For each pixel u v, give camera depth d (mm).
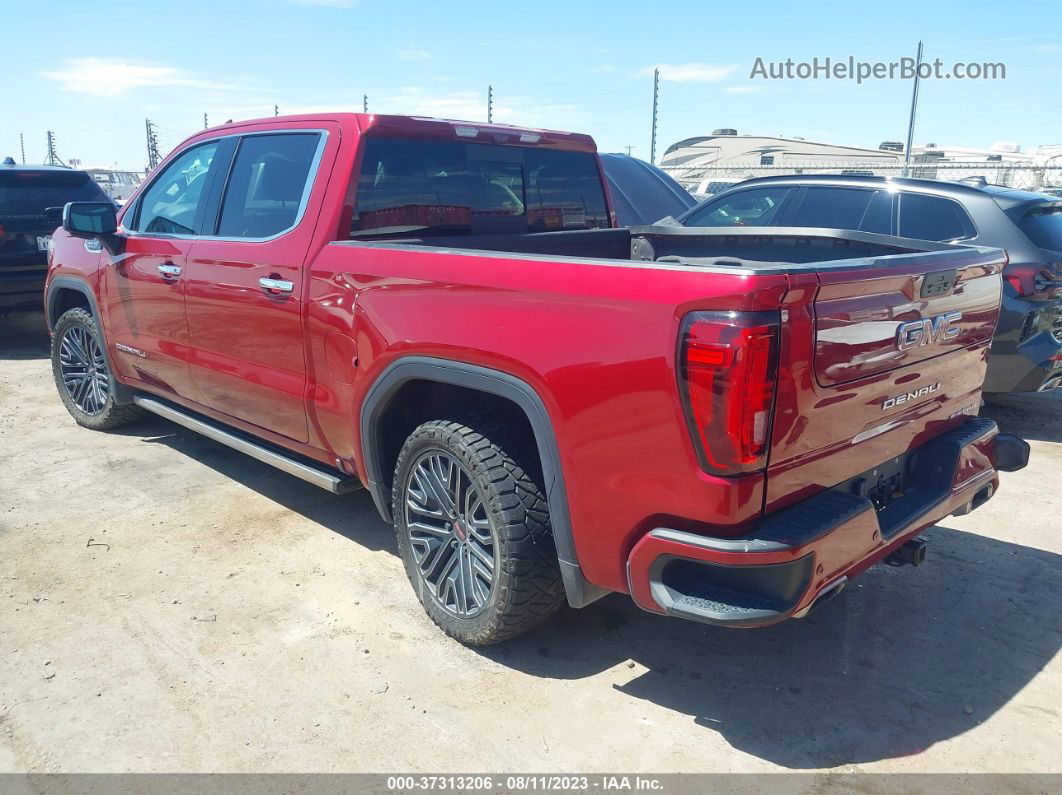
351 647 3154
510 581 2871
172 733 2672
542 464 2707
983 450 3244
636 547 2477
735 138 22922
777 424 2289
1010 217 5668
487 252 2857
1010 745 2660
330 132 3648
